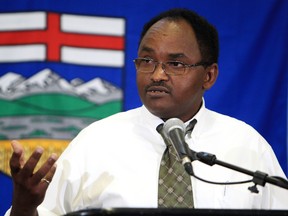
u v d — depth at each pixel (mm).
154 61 6613
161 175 6660
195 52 6742
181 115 6945
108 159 6930
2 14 9602
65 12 9672
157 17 7086
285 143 9859
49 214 6664
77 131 9578
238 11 9977
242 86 9859
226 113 9859
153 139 7035
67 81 9617
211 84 7160
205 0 9969
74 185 6848
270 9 9953
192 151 5477
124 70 9750
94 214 5109
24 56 9594
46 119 9539
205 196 6691
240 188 6754
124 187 6723
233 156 7047
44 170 5738
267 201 6879
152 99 6633
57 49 9625
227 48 9914
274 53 9875
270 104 9867
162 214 5199
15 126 9508
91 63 9688
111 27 9750
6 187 9516
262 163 7102
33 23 9625
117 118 7312
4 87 9531
